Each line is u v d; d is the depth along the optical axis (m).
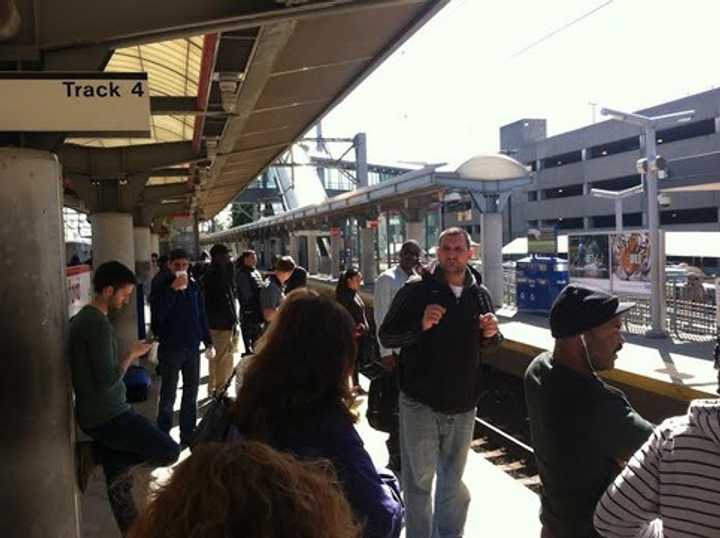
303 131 11.16
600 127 62.91
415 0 4.14
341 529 1.04
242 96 7.02
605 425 2.28
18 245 3.21
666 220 57.16
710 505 1.66
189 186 16.75
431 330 3.91
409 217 25.36
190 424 6.68
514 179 18.23
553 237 20.11
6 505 3.18
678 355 11.01
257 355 2.13
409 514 4.01
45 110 3.37
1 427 3.19
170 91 10.85
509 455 8.42
